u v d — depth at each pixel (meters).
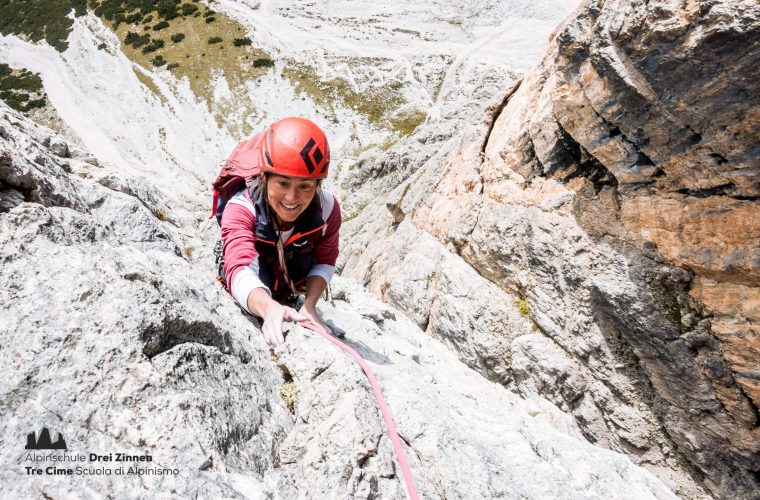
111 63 73.88
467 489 2.74
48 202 3.19
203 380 2.62
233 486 2.19
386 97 65.62
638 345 7.39
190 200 55.19
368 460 2.57
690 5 5.09
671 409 7.27
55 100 68.56
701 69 5.27
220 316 3.38
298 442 2.72
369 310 6.42
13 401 2.04
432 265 11.36
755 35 4.68
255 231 3.33
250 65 71.69
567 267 8.20
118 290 2.56
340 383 2.89
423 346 6.95
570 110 7.33
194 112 66.00
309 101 66.25
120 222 4.03
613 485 3.50
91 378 2.23
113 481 1.98
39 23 82.12
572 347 8.39
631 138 6.67
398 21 78.75
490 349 9.50
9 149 2.98
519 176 9.47
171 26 78.12
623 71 6.06
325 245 3.68
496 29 76.06
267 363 3.29
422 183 14.32
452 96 63.66
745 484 6.82
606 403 7.99
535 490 3.11
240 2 82.25
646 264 7.12
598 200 7.90
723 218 6.08
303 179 2.94
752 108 5.12
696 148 5.93
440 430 3.02
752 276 5.98
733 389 6.52
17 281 2.39
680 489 7.41
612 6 5.99
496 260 9.75
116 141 62.81
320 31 77.44
